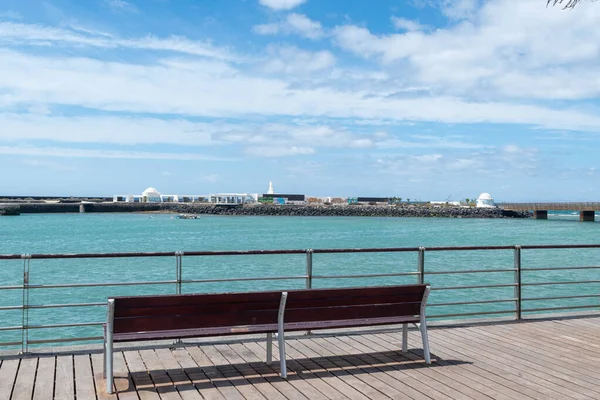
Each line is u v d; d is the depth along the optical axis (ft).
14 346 44.78
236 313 18.92
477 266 102.17
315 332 25.25
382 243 177.17
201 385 18.28
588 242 176.45
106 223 323.78
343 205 544.21
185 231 238.89
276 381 18.75
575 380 19.16
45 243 170.81
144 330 17.94
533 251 135.33
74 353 21.47
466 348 23.17
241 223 332.39
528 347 23.40
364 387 18.25
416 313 21.43
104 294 71.56
